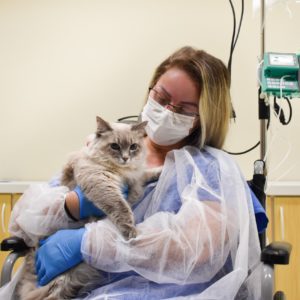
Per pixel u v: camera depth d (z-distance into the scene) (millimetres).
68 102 2465
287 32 2297
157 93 1291
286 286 1858
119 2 2424
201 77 1253
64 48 2455
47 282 1063
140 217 1168
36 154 2471
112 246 1000
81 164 1219
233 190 1096
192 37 2389
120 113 2443
